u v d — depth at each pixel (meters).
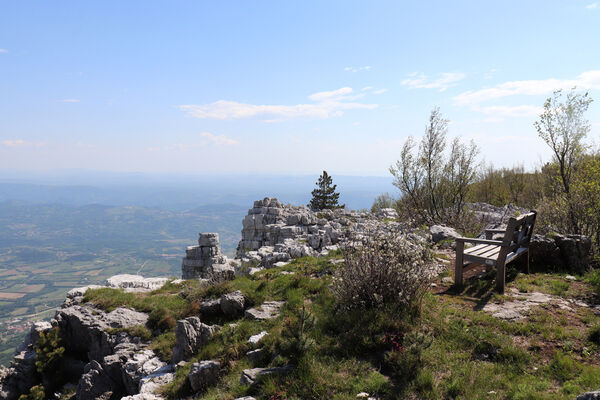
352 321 7.05
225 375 7.22
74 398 11.73
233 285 11.91
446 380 5.27
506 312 7.09
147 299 13.88
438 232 14.62
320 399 5.28
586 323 6.54
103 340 11.94
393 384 5.36
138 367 9.79
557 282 8.70
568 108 13.97
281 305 9.91
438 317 6.92
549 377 5.16
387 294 7.45
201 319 10.92
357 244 8.34
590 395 3.85
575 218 12.19
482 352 5.93
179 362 8.65
